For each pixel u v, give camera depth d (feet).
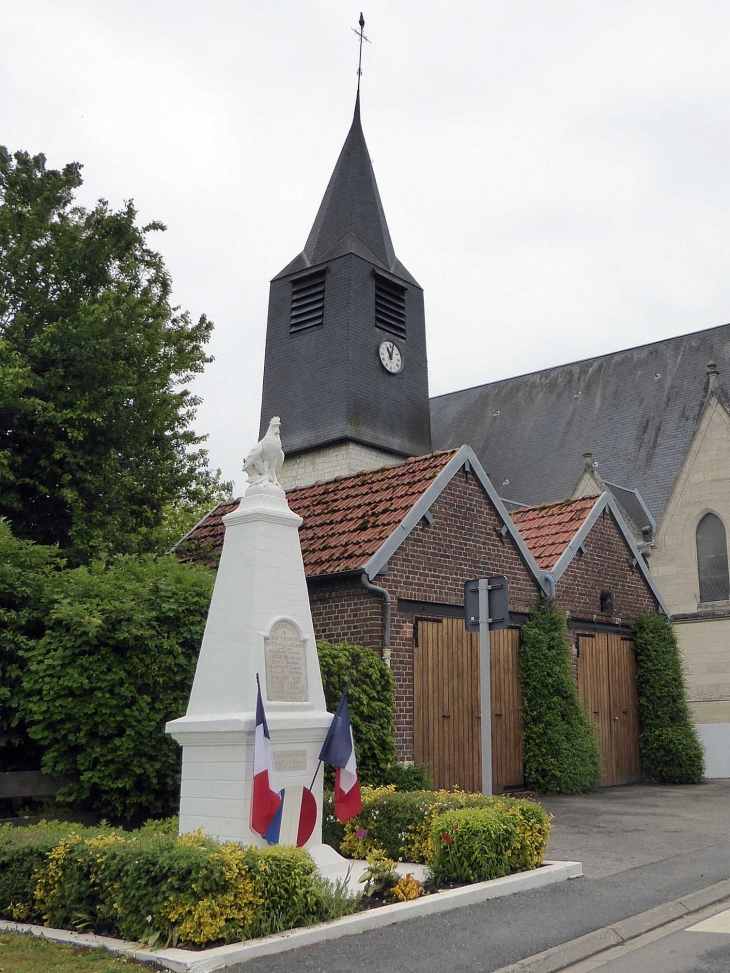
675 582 101.60
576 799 52.21
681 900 27.25
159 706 36.65
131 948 21.70
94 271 70.38
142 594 38.09
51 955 21.63
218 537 59.31
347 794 29.01
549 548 61.82
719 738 73.77
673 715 64.75
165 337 77.46
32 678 35.60
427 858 30.68
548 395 131.34
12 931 24.11
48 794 35.70
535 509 67.41
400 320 105.40
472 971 20.62
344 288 100.78
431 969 20.68
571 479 116.98
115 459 65.82
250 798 27.27
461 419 139.95
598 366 128.88
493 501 54.08
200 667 29.60
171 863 22.40
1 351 60.80
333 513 53.21
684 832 40.14
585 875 30.66
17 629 37.35
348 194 108.37
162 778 36.65
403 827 31.81
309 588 48.21
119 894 22.89
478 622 35.04
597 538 63.72
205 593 39.50
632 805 49.67
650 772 64.03
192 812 28.27
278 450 31.58
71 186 74.43
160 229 78.69
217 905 21.94
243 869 22.81
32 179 73.41
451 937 23.15
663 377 119.75
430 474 51.55
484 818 29.12
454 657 49.49
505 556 54.60
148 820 32.83
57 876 24.35
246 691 28.07
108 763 35.68
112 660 36.29
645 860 33.35
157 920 22.02
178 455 80.69
